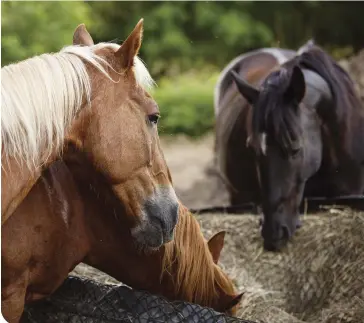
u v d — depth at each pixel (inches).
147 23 590.6
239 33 604.4
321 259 210.5
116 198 130.0
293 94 227.8
